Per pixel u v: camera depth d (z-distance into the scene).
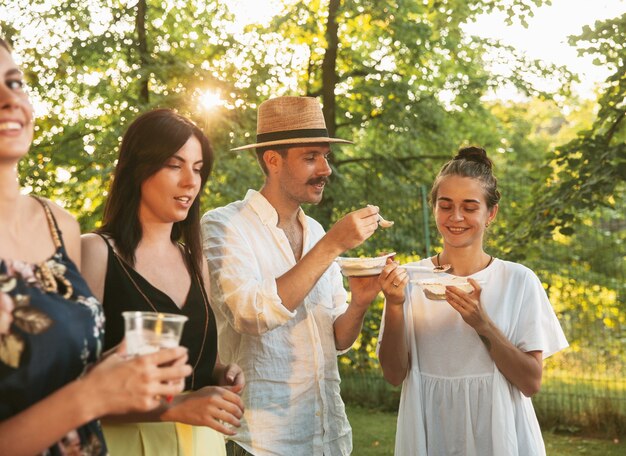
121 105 13.06
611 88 8.59
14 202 1.76
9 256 1.73
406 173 13.52
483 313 2.88
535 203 8.70
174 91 12.27
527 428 2.96
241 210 3.15
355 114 13.92
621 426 8.04
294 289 2.78
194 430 2.41
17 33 12.63
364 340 10.00
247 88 12.60
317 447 3.08
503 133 16.62
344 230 2.75
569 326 8.48
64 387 1.56
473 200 3.04
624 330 8.28
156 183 2.43
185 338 2.47
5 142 1.68
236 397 2.22
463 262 3.13
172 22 13.70
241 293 2.81
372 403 9.77
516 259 8.38
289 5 13.84
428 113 13.63
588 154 8.40
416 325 3.11
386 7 12.68
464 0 11.18
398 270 2.96
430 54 13.95
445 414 3.01
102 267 2.36
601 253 8.45
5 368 1.61
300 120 3.12
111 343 2.36
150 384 1.56
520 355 2.90
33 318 1.65
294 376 3.06
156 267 2.48
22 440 1.52
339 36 14.20
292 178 3.13
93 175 12.30
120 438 2.25
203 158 2.55
